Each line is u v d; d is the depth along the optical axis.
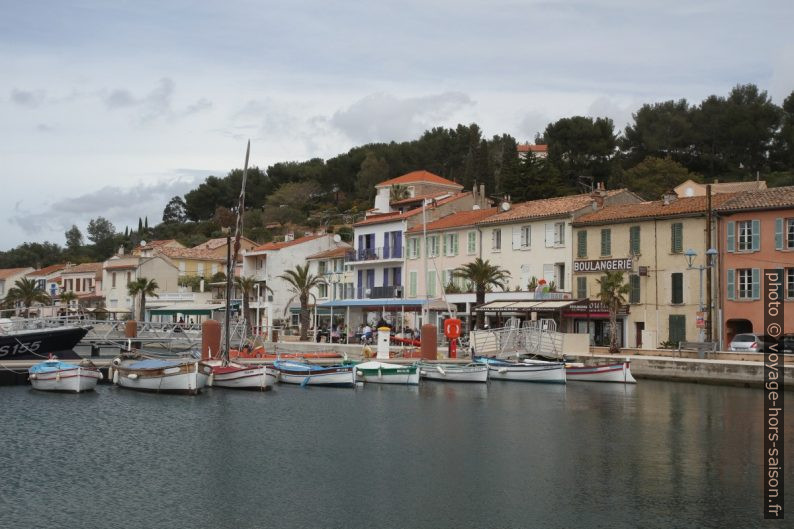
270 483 29.62
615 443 36.38
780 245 59.94
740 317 61.59
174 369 50.25
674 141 128.50
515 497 28.14
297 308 103.94
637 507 27.09
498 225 79.00
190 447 35.06
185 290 123.88
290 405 46.69
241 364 55.94
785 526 25.31
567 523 25.56
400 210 104.44
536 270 75.44
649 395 50.84
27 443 35.38
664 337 65.50
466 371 57.94
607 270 66.50
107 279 130.25
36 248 196.38
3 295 154.00
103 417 41.78
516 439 37.28
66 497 27.67
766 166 121.38
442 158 179.38
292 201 179.25
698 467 32.06
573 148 133.25
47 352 58.53
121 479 29.92
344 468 31.83
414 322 85.06
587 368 58.62
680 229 64.88
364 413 44.22
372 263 92.44
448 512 26.53
